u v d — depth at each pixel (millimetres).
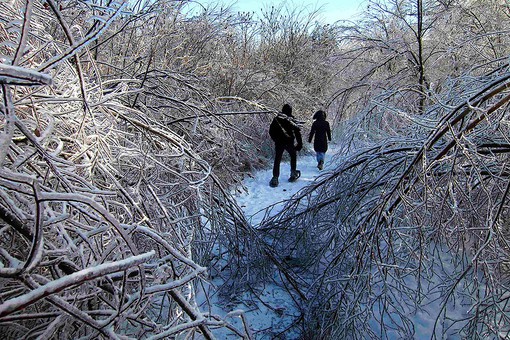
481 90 2703
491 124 2910
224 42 10414
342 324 3373
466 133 2949
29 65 2461
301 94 12672
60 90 2527
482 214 3531
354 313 3387
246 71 11023
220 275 4637
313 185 5293
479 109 2598
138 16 4227
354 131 5801
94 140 2529
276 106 11859
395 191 3500
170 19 6012
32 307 1938
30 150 1885
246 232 4812
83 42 1444
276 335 3871
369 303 3400
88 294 1760
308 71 13898
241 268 4730
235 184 6898
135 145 3201
